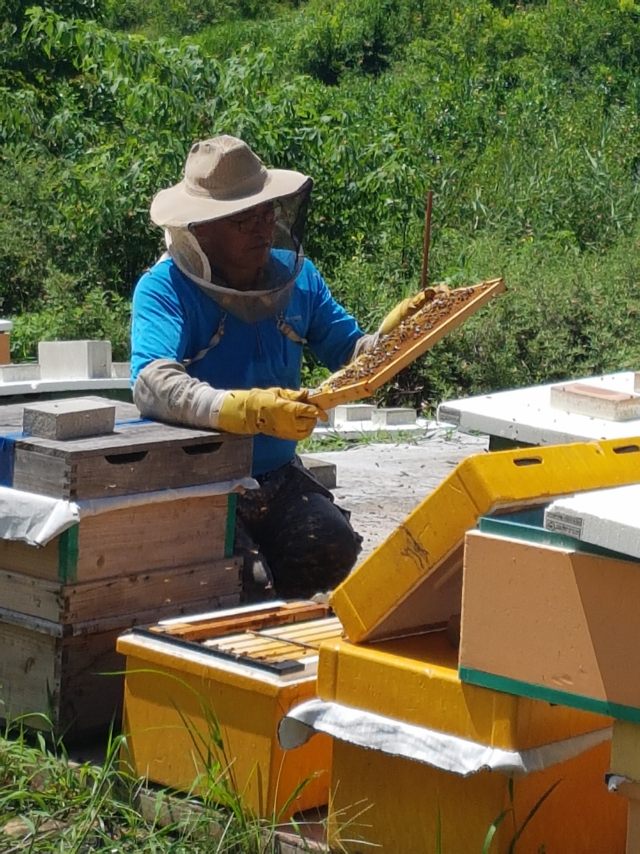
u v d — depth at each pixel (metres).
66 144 10.75
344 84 15.55
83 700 2.80
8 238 9.80
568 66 15.48
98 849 2.46
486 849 2.06
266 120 9.45
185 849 2.38
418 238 9.45
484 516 2.06
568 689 1.96
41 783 2.68
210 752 2.46
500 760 2.03
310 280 3.61
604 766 2.30
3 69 11.81
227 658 2.46
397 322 3.47
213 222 3.22
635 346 8.14
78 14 12.77
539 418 3.10
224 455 2.97
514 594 2.01
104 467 2.71
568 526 1.86
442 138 12.36
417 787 2.21
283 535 3.35
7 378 5.26
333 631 2.75
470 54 15.86
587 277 8.62
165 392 3.01
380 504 5.39
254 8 22.28
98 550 2.76
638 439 2.39
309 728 2.31
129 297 9.61
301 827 2.43
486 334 8.20
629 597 1.88
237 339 3.34
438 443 6.87
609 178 10.73
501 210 10.62
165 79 9.92
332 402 2.87
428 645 2.30
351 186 9.47
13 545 2.80
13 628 2.83
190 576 2.95
